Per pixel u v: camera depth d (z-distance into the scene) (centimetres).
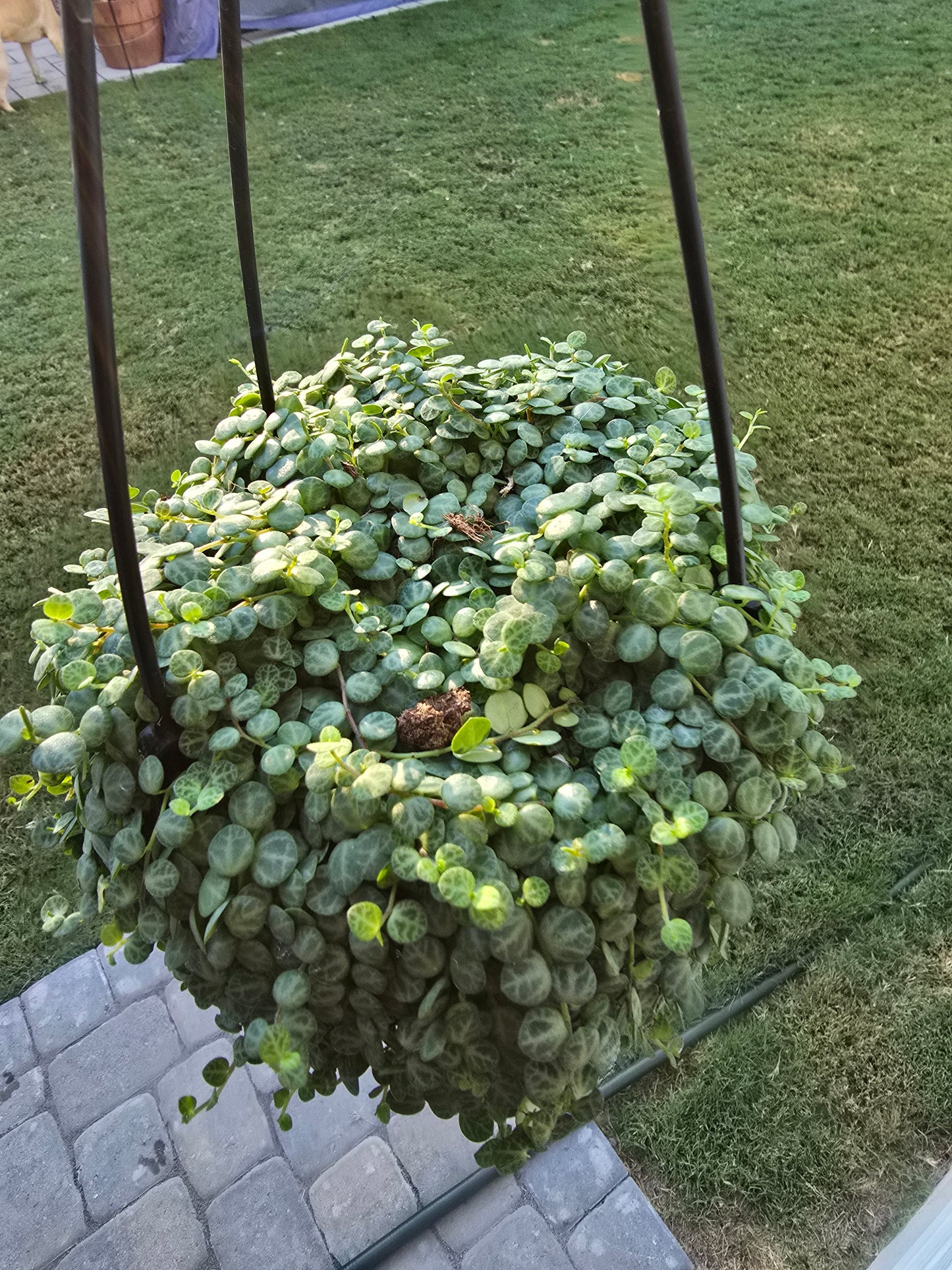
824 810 184
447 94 401
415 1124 152
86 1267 140
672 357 275
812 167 352
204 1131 152
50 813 186
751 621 88
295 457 108
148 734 81
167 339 291
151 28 196
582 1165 146
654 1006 88
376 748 82
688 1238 140
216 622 85
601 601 87
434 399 113
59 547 235
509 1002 73
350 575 100
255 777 82
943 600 215
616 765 79
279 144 375
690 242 68
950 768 188
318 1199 145
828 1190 142
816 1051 155
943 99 388
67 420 270
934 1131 147
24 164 353
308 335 289
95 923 175
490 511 109
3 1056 162
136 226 337
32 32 322
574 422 111
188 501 106
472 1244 140
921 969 164
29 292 314
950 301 294
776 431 255
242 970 79
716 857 79
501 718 82
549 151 365
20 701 205
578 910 73
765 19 443
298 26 436
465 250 323
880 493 238
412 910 71
